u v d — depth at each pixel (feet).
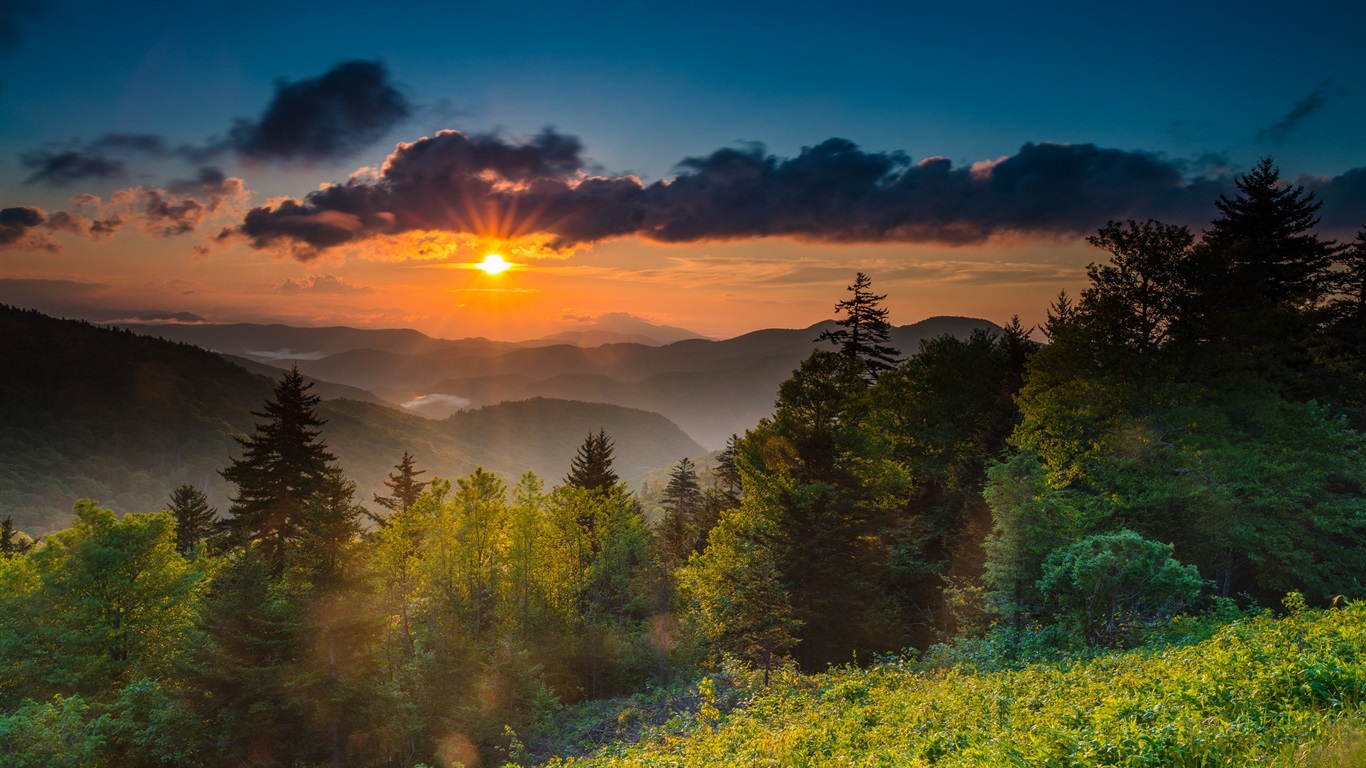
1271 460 90.89
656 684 131.13
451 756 95.61
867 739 41.88
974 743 32.24
